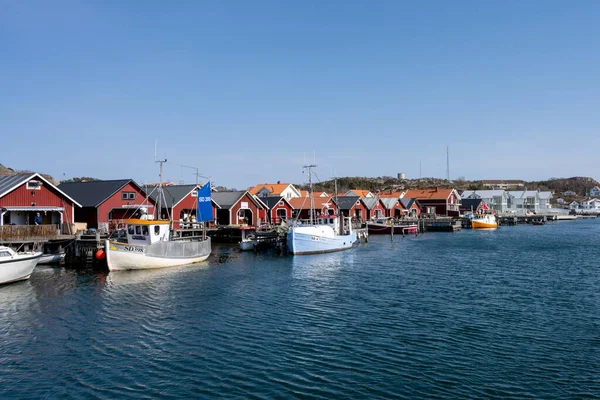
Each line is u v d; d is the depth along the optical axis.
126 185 55.78
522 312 24.91
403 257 48.25
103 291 30.34
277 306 26.41
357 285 32.44
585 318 23.67
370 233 84.31
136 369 17.44
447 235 81.06
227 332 21.61
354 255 49.88
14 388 15.96
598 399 14.83
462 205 127.81
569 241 67.44
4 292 30.02
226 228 62.22
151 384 16.16
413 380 16.27
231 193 71.44
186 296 28.95
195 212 64.06
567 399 14.86
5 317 24.20
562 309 25.52
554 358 18.14
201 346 19.78
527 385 15.82
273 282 33.59
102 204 52.91
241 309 25.75
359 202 90.62
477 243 64.69
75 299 28.11
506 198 151.88
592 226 109.12
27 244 40.78
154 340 20.58
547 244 62.91
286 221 64.88
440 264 42.91
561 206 198.25
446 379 16.33
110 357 18.62
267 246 54.62
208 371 17.17
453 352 18.86
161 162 48.06
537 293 29.66
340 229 57.72
